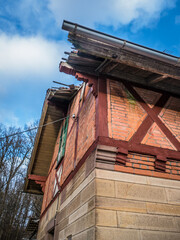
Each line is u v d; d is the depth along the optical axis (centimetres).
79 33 319
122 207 283
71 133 623
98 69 436
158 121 408
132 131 371
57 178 660
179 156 368
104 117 371
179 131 411
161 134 389
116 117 381
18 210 1909
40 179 902
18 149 2191
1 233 1572
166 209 303
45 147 919
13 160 2022
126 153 331
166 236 278
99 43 339
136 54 360
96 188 290
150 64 370
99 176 303
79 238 313
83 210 323
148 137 374
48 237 614
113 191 295
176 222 295
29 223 1207
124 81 446
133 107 411
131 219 277
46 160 930
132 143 353
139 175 325
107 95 407
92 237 257
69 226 393
